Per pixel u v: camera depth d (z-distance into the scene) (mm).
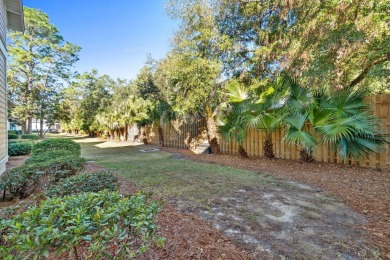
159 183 4609
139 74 16156
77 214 1447
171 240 2248
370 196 3572
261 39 7754
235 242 2291
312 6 6305
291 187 4266
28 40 20250
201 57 7754
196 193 3928
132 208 1688
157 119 12883
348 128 5125
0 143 6062
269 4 7160
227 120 7598
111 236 1414
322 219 2848
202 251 2092
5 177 3678
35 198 2584
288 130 5926
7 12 7887
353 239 2344
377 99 5355
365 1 5242
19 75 20094
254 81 7656
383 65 6602
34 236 1306
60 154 5434
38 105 20844
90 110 26359
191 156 8875
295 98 5961
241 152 7730
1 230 1559
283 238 2385
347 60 6160
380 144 5191
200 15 7723
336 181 4508
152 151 11227
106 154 10125
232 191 4047
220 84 7949
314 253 2102
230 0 7633
